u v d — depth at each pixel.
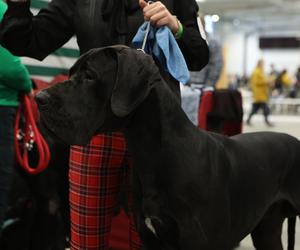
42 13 1.92
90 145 1.80
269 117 16.53
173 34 1.80
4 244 2.98
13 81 2.49
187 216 1.62
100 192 1.84
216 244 1.71
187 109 3.39
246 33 29.89
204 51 1.91
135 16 1.83
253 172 1.91
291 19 27.06
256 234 2.40
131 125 1.62
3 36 1.83
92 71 1.51
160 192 1.63
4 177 2.57
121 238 3.35
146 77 1.50
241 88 24.14
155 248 1.74
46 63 3.82
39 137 2.60
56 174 2.90
